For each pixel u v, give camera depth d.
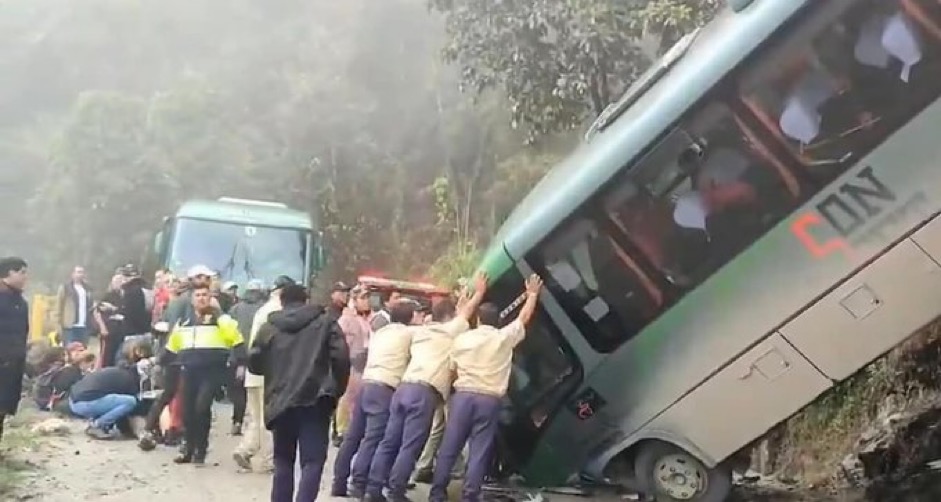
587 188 8.47
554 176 9.71
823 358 8.08
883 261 7.97
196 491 9.15
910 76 7.94
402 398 8.38
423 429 8.34
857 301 8.01
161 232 18.62
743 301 8.21
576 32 14.55
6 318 8.39
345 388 7.38
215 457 10.87
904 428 10.54
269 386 7.29
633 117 8.59
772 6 8.04
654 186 8.38
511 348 8.25
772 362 8.16
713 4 13.83
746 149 8.18
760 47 8.05
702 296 8.30
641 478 8.66
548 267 8.65
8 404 8.41
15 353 8.41
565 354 8.72
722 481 8.42
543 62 14.89
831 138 8.05
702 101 8.20
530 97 15.13
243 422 12.46
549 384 8.79
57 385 13.57
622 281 8.50
